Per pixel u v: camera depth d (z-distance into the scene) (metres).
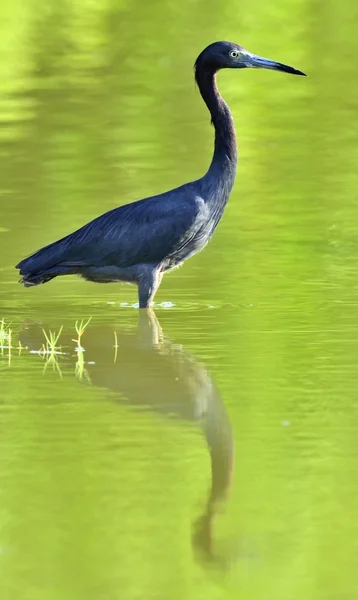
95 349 13.90
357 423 11.33
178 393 12.34
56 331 14.65
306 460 10.53
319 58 33.22
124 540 9.20
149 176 22.36
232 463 10.52
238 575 8.70
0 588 8.53
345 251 17.94
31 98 29.23
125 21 37.56
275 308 15.31
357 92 29.77
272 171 23.09
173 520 9.53
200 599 8.41
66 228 19.11
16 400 12.15
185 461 10.59
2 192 21.45
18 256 17.73
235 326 14.59
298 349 13.60
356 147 24.81
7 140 25.30
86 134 25.83
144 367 13.18
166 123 26.92
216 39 35.19
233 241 18.56
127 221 15.41
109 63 32.78
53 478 10.23
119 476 10.27
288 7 38.69
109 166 23.17
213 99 15.84
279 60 33.00
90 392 12.41
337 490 9.95
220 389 12.36
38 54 33.78
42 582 8.62
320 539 9.23
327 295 15.84
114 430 11.31
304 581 8.62
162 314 15.27
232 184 15.92
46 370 13.18
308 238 18.66
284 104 28.83
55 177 22.52
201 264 17.47
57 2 39.72
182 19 37.69
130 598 8.40
